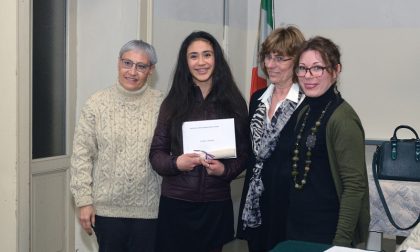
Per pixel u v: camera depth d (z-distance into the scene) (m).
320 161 1.70
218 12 4.08
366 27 4.10
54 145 3.07
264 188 1.96
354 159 1.62
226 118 2.01
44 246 2.95
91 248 3.20
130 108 2.14
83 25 3.17
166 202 2.01
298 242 1.48
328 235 1.68
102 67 3.15
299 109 1.87
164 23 3.42
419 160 2.69
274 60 1.99
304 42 1.83
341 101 1.70
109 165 2.11
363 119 4.14
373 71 4.09
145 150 2.12
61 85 3.11
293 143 1.79
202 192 1.97
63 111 3.13
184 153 1.97
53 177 3.03
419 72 3.94
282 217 1.87
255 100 2.11
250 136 2.04
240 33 4.43
